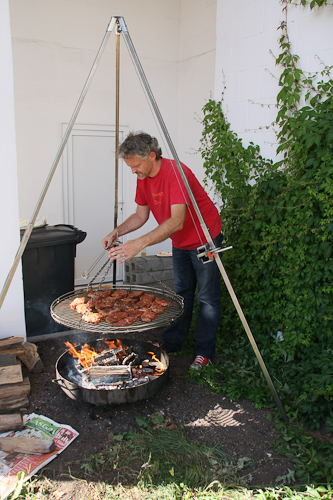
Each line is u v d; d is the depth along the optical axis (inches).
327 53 122.9
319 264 124.1
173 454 97.1
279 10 137.4
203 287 132.2
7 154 129.0
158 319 102.7
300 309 130.2
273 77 142.3
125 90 216.8
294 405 113.9
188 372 133.0
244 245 148.0
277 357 133.3
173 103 233.1
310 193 120.0
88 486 87.9
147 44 217.8
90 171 213.9
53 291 158.4
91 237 220.5
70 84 200.5
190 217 124.2
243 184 155.0
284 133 133.7
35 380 128.8
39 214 202.4
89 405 108.8
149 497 85.0
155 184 119.3
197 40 211.0
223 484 88.8
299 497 84.1
